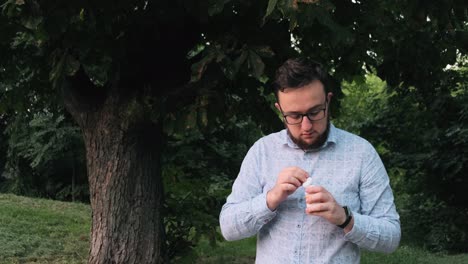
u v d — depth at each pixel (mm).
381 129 10352
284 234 2021
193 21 4688
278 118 5715
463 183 9922
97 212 5082
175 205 5812
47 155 13750
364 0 4180
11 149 14000
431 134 9461
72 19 3816
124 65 4762
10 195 11438
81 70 5164
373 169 2023
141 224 5043
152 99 4613
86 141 5188
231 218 2051
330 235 1972
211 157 13242
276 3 2840
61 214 9781
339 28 3525
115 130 4953
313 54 4703
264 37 4172
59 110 6988
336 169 2029
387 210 2002
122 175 4992
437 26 4590
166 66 4863
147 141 5051
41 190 15195
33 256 6820
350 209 1975
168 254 5918
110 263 4996
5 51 5375
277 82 1926
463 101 9312
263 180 2119
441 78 5945
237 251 8125
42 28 3850
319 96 1910
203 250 7980
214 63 4125
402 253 8305
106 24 4184
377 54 5457
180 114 4367
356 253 2016
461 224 10055
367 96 12664
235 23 4230
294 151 2090
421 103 9438
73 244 7641
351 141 2066
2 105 6109
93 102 5125
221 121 4879
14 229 8125
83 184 14820
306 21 3045
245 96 5383
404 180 10820
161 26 4781
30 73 5777
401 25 4801
